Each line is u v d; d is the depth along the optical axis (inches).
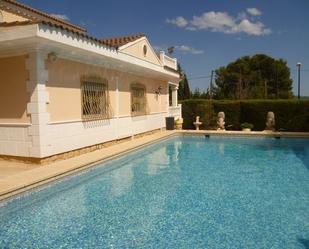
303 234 231.3
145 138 690.8
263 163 499.2
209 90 2016.5
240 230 238.7
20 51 392.8
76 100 469.4
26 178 321.4
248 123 910.4
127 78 640.4
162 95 866.1
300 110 853.2
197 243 217.6
